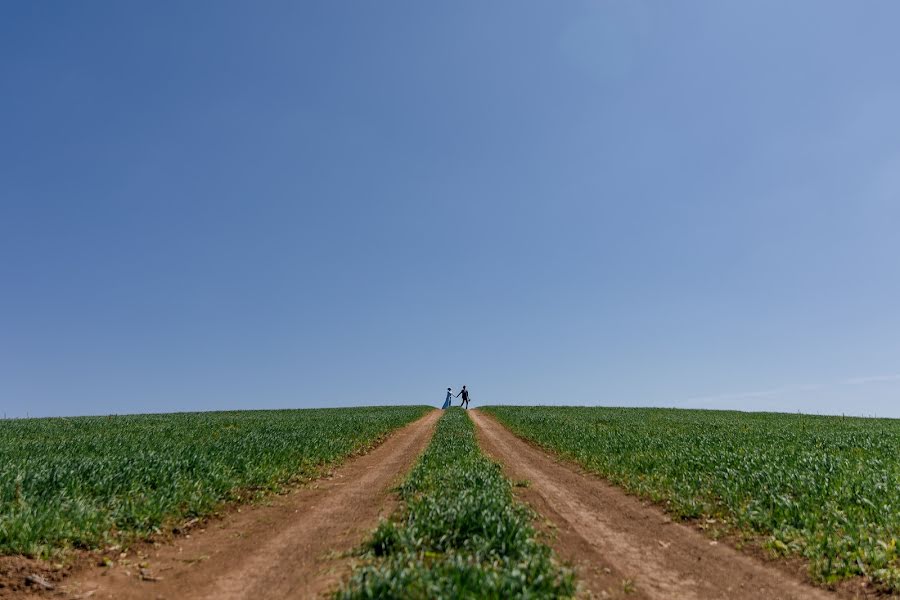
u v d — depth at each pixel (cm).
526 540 789
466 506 905
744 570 803
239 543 925
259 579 727
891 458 1582
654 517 1131
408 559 693
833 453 1680
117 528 937
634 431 2688
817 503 1045
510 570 652
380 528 840
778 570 800
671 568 810
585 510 1184
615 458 1770
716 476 1331
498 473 1489
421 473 1462
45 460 1434
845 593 703
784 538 905
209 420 3625
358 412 4956
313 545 891
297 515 1137
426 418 4606
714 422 3450
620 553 877
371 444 2545
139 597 665
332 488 1456
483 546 753
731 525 1030
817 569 773
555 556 808
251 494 1314
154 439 2139
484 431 3269
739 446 1869
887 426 3044
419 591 577
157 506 1020
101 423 3262
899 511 951
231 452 1648
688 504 1150
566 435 2544
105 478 1164
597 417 3997
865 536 850
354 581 608
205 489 1201
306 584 689
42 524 832
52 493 1040
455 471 1409
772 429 2750
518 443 2630
